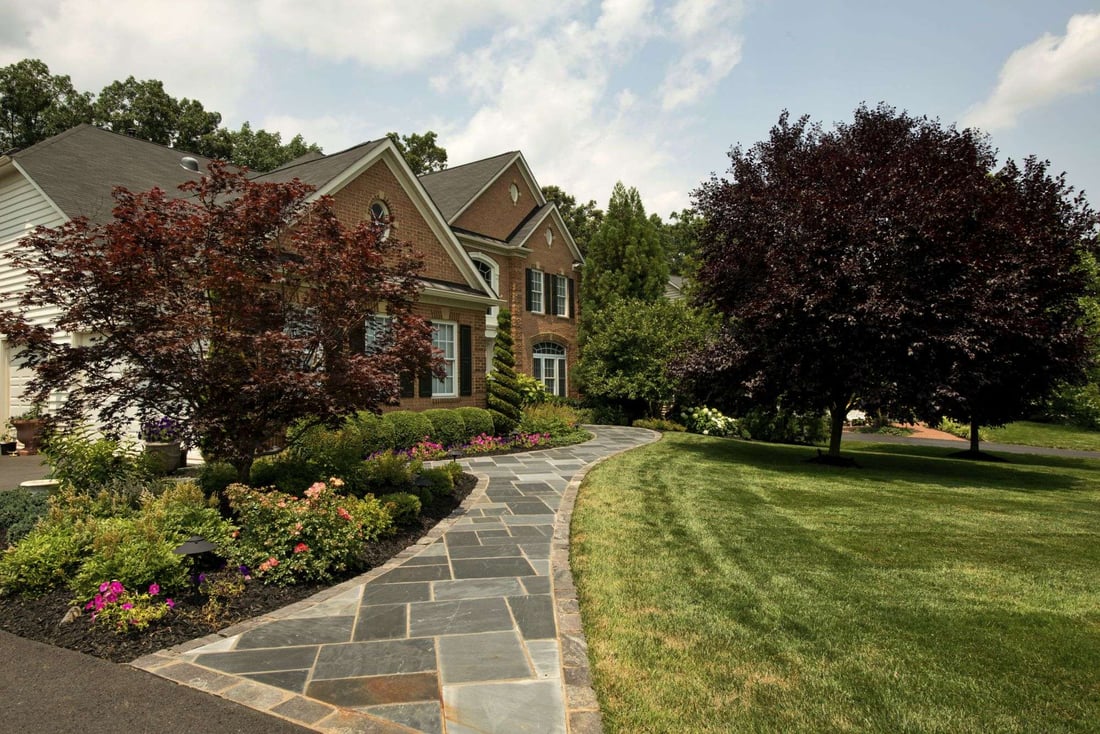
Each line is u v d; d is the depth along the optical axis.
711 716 2.89
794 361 10.91
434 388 14.43
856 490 9.05
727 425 19.55
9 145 29.14
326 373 6.14
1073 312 12.03
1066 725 2.83
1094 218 11.53
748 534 6.37
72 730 2.81
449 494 8.12
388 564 5.43
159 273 5.80
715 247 12.25
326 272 6.34
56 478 6.76
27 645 3.73
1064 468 13.46
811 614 4.18
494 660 3.54
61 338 11.58
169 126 32.53
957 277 10.02
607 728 2.80
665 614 4.18
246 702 3.06
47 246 5.61
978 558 5.56
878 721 2.85
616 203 24.75
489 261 21.39
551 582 4.94
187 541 4.43
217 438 6.18
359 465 7.57
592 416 21.75
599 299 24.20
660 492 8.64
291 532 4.92
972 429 15.91
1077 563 5.42
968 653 3.58
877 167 10.87
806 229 10.46
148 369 5.87
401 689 3.20
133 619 3.85
